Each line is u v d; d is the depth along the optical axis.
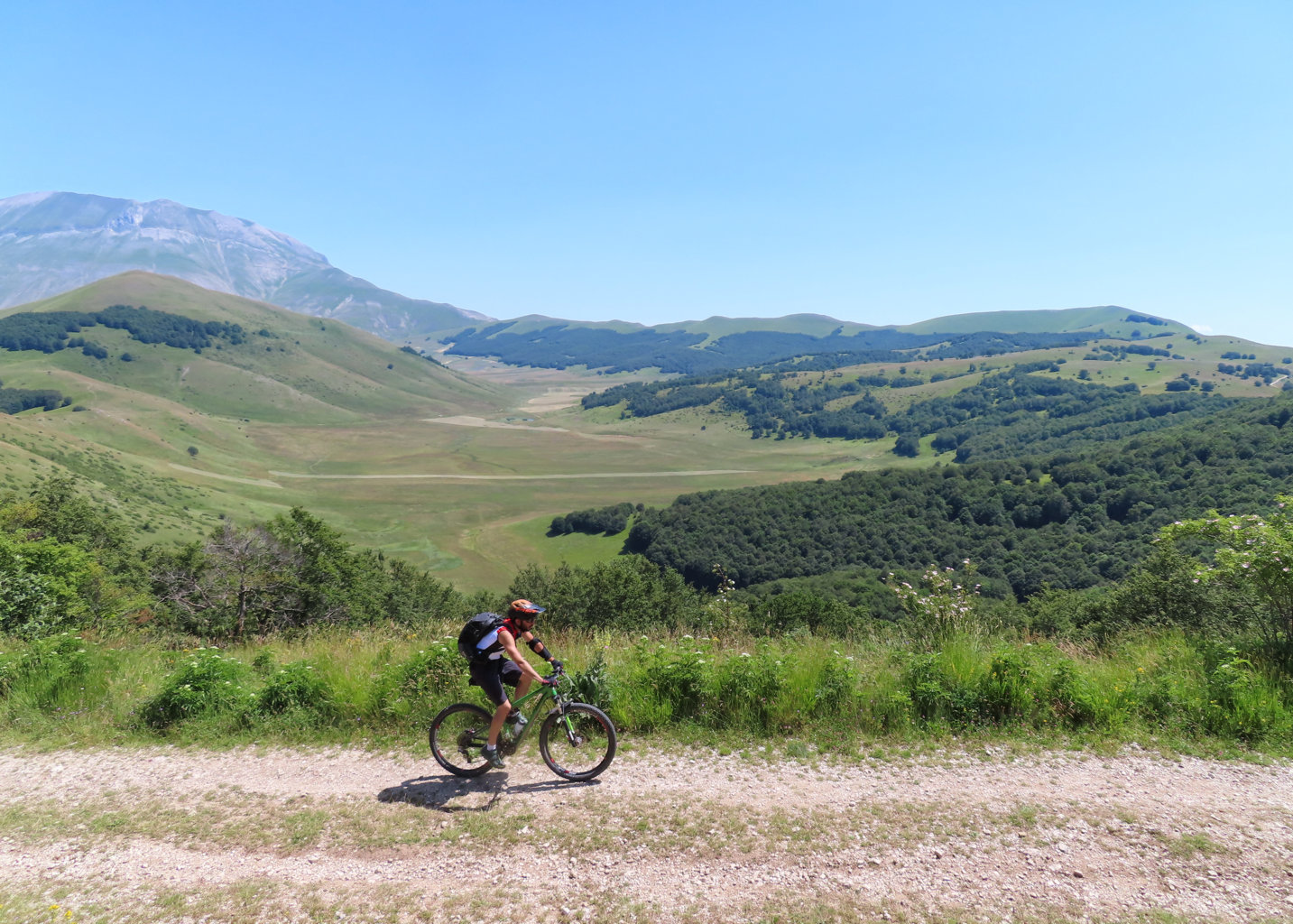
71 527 44.94
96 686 8.61
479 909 4.50
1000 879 4.67
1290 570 7.73
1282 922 4.16
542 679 6.29
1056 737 6.97
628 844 5.19
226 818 5.72
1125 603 18.36
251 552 26.53
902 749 6.80
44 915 4.50
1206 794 5.77
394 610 42.19
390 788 6.23
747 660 7.92
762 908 4.44
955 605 9.88
